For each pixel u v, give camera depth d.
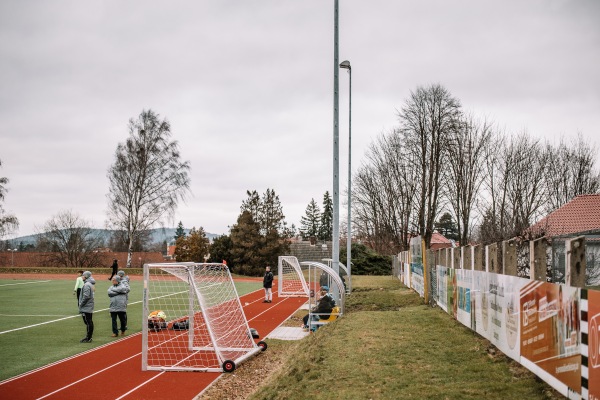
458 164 52.94
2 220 58.88
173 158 63.25
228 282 19.02
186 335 18.58
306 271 65.44
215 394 11.28
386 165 63.75
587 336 6.84
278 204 78.62
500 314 11.04
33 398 10.94
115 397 11.02
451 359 10.70
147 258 76.44
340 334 14.37
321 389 9.19
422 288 25.34
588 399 6.80
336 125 23.66
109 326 21.17
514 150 54.97
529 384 8.47
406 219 61.69
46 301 31.33
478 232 54.16
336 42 23.72
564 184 58.59
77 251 73.00
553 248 10.81
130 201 62.12
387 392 8.62
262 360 14.67
